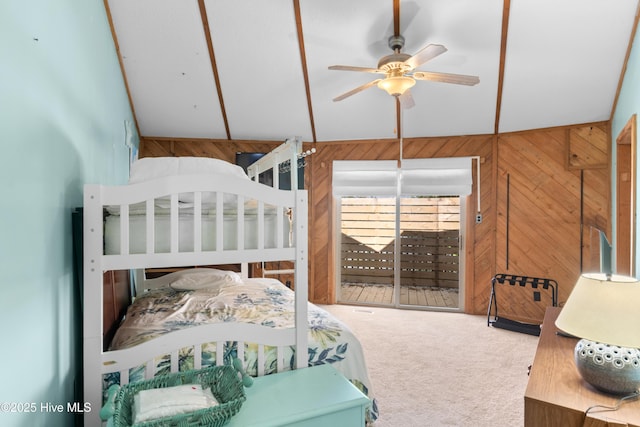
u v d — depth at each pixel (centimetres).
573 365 168
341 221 537
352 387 168
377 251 525
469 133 461
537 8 304
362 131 483
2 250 112
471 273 466
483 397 255
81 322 188
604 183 395
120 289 249
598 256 357
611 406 135
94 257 154
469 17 317
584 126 404
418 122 456
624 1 288
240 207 178
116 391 142
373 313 470
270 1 318
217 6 323
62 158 172
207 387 158
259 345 181
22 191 127
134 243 166
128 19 325
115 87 329
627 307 140
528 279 434
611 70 344
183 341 168
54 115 162
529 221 436
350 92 314
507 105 411
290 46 362
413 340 370
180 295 273
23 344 125
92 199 154
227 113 451
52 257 154
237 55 371
